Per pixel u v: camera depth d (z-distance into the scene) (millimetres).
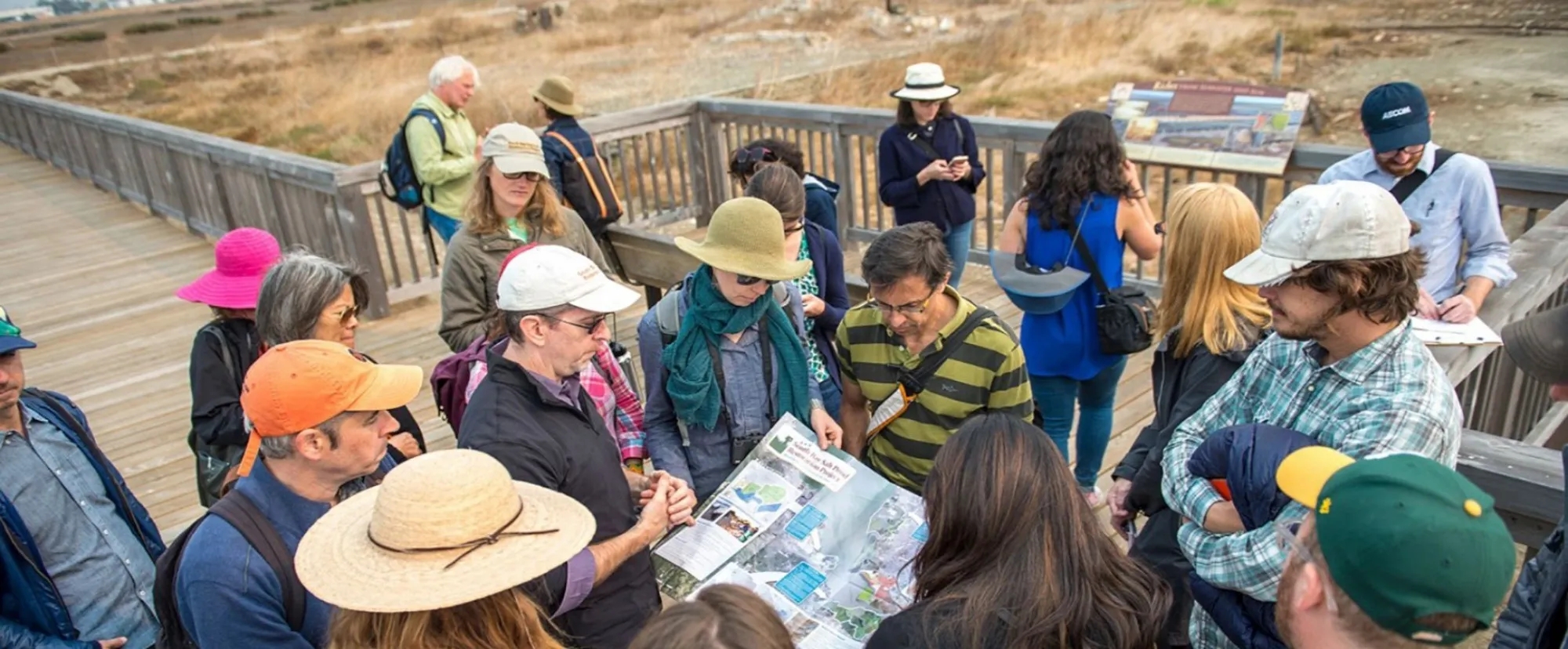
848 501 2436
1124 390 4848
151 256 8641
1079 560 1587
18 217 10266
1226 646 2096
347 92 23891
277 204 7320
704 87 20984
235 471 2500
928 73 5410
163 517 4199
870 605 2145
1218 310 2359
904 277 2439
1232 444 1875
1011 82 17891
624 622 2346
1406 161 3375
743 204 2562
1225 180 8273
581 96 21312
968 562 1640
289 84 26234
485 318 3471
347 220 6383
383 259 9133
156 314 7086
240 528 1813
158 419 5246
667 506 2348
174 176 9062
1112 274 3436
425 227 6629
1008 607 1546
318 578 1622
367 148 18141
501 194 3482
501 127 3475
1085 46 19984
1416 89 3314
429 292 6902
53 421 2324
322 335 2533
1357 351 1856
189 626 1823
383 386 1931
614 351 3291
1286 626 1340
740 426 2732
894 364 2738
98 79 30828
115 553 2379
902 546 2291
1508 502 2217
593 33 31906
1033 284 3322
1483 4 19969
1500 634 1768
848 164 7441
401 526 1608
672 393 2656
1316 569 1276
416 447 2793
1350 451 1773
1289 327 1870
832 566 2262
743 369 2715
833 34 27031
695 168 8492
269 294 2510
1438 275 3412
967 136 5633
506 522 1677
